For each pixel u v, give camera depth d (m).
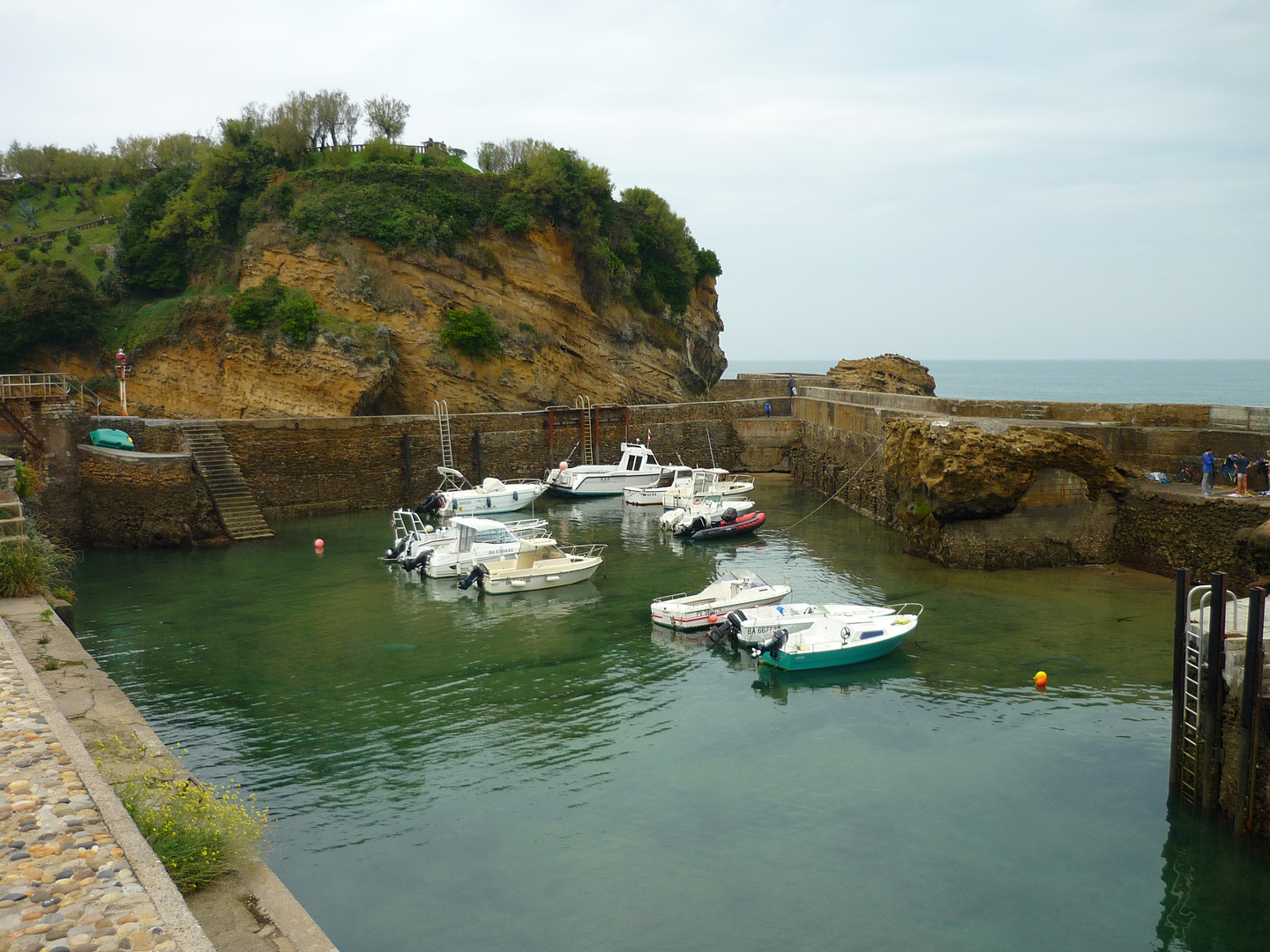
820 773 16.66
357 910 12.56
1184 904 12.77
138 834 7.29
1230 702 13.83
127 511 35.06
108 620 25.88
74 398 44.22
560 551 30.98
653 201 68.81
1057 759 17.05
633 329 61.66
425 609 27.20
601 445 53.06
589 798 15.76
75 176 69.38
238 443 40.34
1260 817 13.44
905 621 23.27
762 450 57.41
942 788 16.05
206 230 52.25
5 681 11.09
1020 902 12.86
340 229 50.25
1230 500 26.78
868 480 43.69
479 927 12.23
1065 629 24.27
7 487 19.59
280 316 47.25
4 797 7.88
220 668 21.91
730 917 12.51
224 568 32.22
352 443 43.84
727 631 23.58
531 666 22.23
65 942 5.75
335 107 60.22
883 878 13.41
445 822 14.90
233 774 16.45
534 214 55.44
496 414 48.88
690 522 37.59
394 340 49.34
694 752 17.53
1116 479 30.67
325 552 34.91
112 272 52.28
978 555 31.02
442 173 54.50
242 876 9.13
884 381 72.62
